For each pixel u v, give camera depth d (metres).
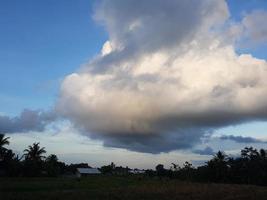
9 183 72.06
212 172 110.31
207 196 52.56
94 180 92.38
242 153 115.12
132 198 47.47
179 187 67.75
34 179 91.38
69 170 154.50
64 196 47.56
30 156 115.06
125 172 154.25
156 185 74.31
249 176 107.06
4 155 103.31
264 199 50.22
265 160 112.06
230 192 58.97
